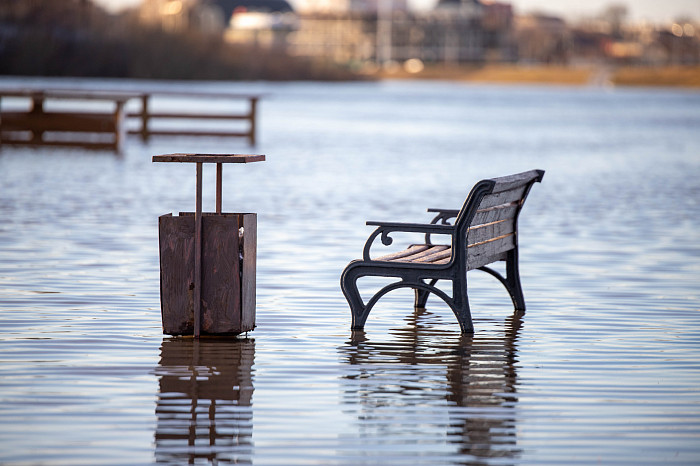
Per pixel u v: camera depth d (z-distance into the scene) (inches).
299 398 729.0
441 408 711.1
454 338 928.9
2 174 2436.0
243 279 914.7
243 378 778.8
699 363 844.0
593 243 1565.0
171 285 906.1
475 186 900.6
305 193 2197.3
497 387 765.3
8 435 642.2
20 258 1317.7
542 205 2074.3
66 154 3078.2
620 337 941.2
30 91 3102.9
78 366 803.4
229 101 7760.8
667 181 2610.7
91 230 1581.0
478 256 964.0
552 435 657.6
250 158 895.1
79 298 1074.1
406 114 6815.9
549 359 853.2
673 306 1093.8
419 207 1964.8
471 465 602.9
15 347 861.2
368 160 3107.8
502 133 4815.5
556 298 1138.7
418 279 944.3
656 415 700.7
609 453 626.5
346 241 1536.7
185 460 603.8
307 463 602.5
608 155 3523.6
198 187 896.3
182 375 783.7
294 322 986.7
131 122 4815.5
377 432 658.8
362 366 821.2
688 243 1569.9
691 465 607.2
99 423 666.2
